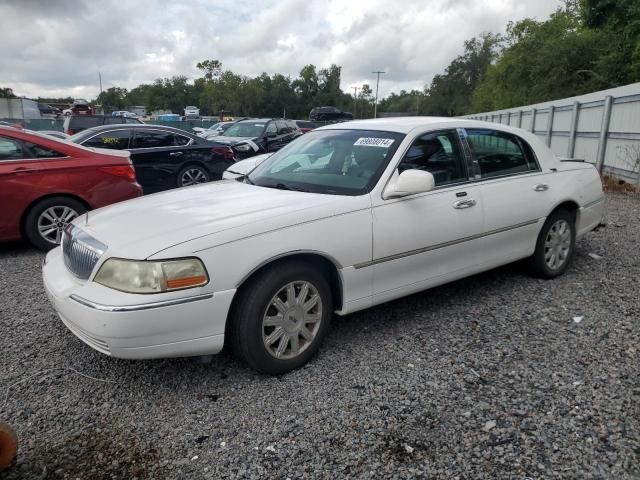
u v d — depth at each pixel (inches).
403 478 93.5
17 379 128.1
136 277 109.9
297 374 129.4
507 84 1321.4
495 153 176.1
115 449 102.5
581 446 100.3
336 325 157.8
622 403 113.8
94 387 124.8
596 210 208.7
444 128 163.9
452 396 118.3
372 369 131.0
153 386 125.0
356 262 135.6
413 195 147.6
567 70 1055.0
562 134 557.3
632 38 872.9
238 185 161.8
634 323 155.3
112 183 255.8
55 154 245.4
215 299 114.3
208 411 114.6
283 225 123.5
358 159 153.6
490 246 169.5
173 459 99.7
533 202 179.6
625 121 426.3
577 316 161.2
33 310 171.3
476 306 170.9
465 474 94.1
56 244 246.5
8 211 233.9
